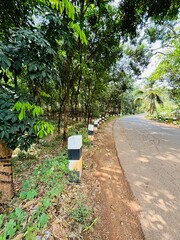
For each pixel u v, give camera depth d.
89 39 6.52
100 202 2.28
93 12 5.88
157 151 4.91
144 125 12.38
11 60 1.94
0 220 1.89
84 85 11.39
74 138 2.67
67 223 1.81
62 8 1.19
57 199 2.22
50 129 1.96
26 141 2.11
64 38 2.83
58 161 3.65
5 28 2.86
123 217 2.00
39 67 1.98
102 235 1.71
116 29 6.28
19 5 2.92
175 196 2.45
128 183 2.86
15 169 3.90
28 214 1.96
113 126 11.61
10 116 1.76
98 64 7.83
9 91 2.03
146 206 2.21
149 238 1.69
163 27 9.78
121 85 20.94
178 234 1.74
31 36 1.91
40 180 2.79
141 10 5.75
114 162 3.91
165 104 21.56
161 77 14.08
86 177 3.00
